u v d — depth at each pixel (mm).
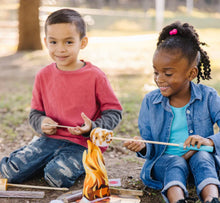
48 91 3146
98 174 2580
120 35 16859
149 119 2820
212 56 10914
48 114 3182
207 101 2703
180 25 2623
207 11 26562
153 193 2830
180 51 2496
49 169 2875
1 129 4832
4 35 16594
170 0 26438
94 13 23016
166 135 2736
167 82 2551
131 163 3551
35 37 13258
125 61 10906
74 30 2980
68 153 2959
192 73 2588
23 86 7934
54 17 2971
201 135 2686
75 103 3070
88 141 2605
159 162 2686
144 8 27578
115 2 28453
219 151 2516
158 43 2758
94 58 11398
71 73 3070
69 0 23219
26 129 4863
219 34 15477
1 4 25500
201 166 2432
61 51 2977
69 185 2951
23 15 13055
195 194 2797
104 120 3002
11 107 6020
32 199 2762
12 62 11172
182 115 2717
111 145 4094
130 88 7469
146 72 9312
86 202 2529
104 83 3113
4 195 2773
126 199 2670
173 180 2354
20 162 2979
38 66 10500
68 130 3029
